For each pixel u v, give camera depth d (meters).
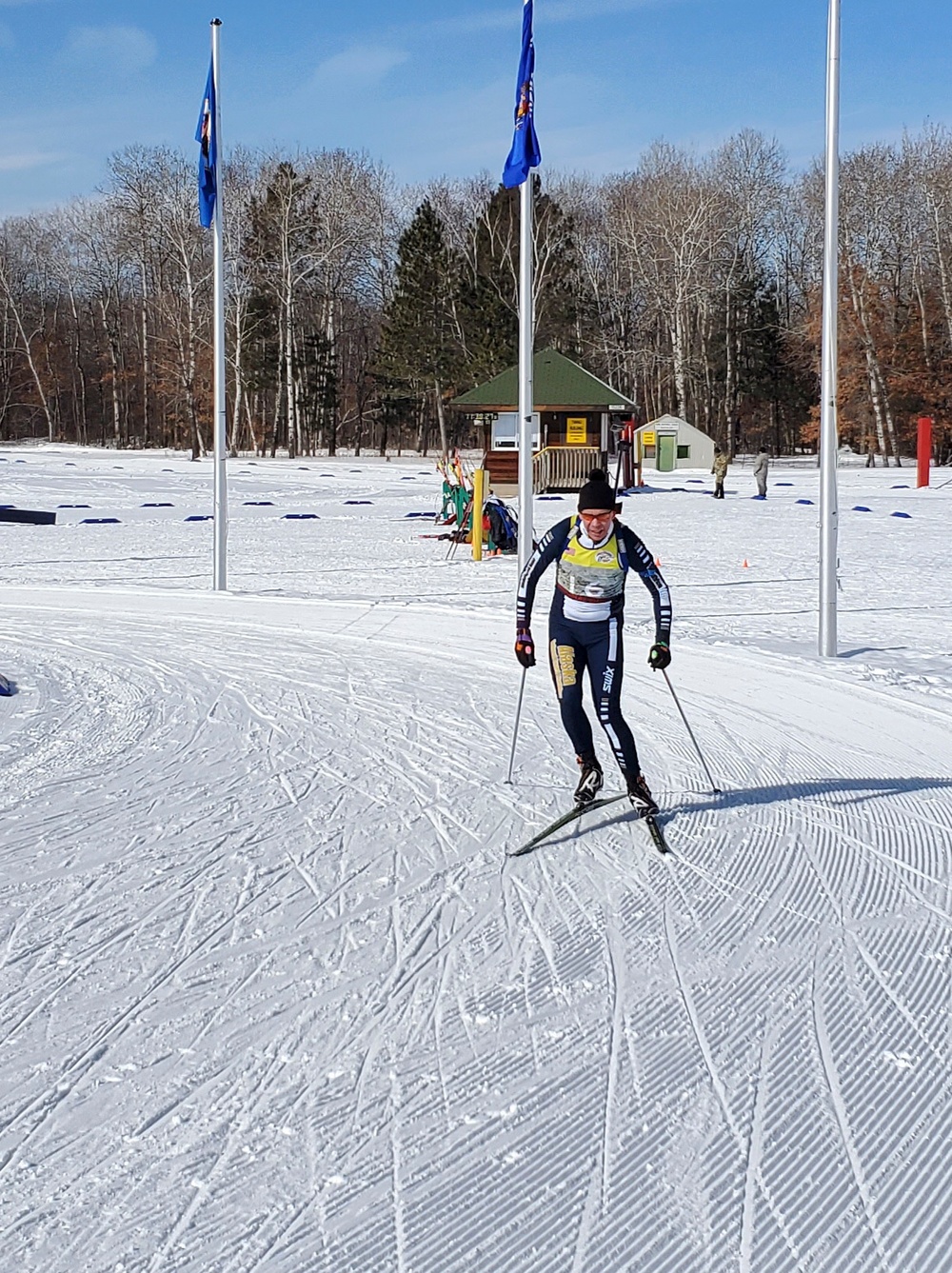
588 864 6.28
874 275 65.06
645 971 4.96
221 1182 3.50
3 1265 3.12
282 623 14.65
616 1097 3.98
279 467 57.31
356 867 6.19
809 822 6.98
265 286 73.38
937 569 19.53
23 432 91.62
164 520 32.19
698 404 76.06
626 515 31.64
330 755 8.45
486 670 11.64
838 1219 3.34
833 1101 3.96
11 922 5.46
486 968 4.98
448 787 7.65
